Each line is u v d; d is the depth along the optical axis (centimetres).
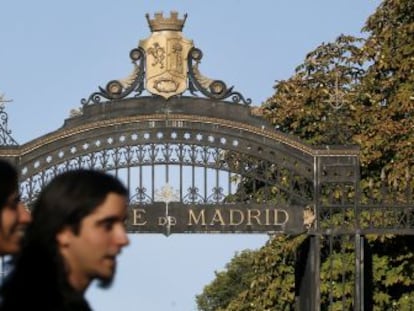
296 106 3809
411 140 3559
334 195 2994
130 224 2741
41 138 2748
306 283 2783
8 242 771
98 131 2761
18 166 2739
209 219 2745
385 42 3912
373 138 3622
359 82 3934
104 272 761
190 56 2792
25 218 775
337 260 3509
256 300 3825
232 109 2778
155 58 2786
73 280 756
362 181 3572
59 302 738
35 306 733
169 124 2767
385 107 3822
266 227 2752
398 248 3528
